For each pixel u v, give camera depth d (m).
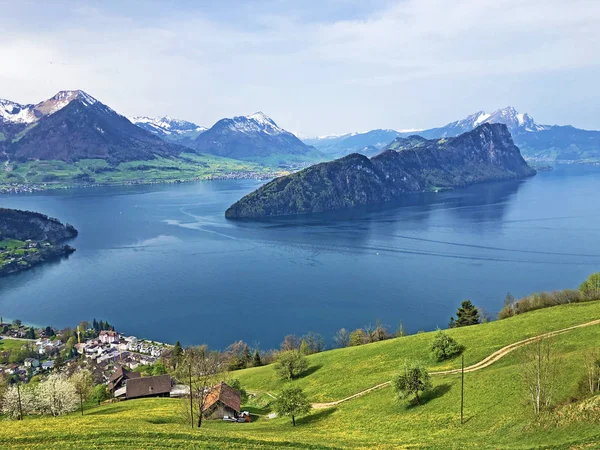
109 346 182.50
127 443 52.84
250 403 97.75
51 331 199.88
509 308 134.25
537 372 59.00
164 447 52.03
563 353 74.81
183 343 183.62
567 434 48.38
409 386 73.50
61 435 54.41
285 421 79.88
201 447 52.41
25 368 169.38
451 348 92.44
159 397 106.06
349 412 77.75
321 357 118.75
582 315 98.44
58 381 93.25
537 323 98.62
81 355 178.75
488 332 100.56
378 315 199.50
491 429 56.47
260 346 176.38
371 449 52.75
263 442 54.47
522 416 56.97
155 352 173.12
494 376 73.25
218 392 84.50
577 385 59.47
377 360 103.50
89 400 110.56
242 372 131.75
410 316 196.62
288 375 108.62
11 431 56.31
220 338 186.00
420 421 65.44
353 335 151.88
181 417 74.31
